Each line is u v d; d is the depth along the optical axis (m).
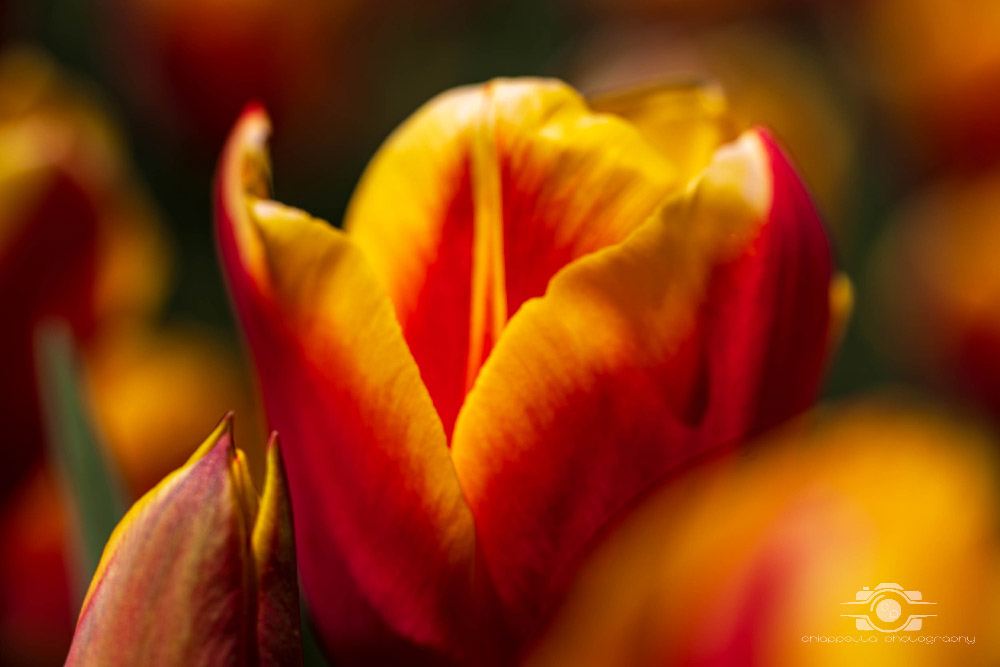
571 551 0.24
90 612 0.22
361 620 0.24
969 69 0.53
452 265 0.24
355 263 0.23
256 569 0.22
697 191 0.23
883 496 0.30
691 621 0.26
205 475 0.22
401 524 0.23
